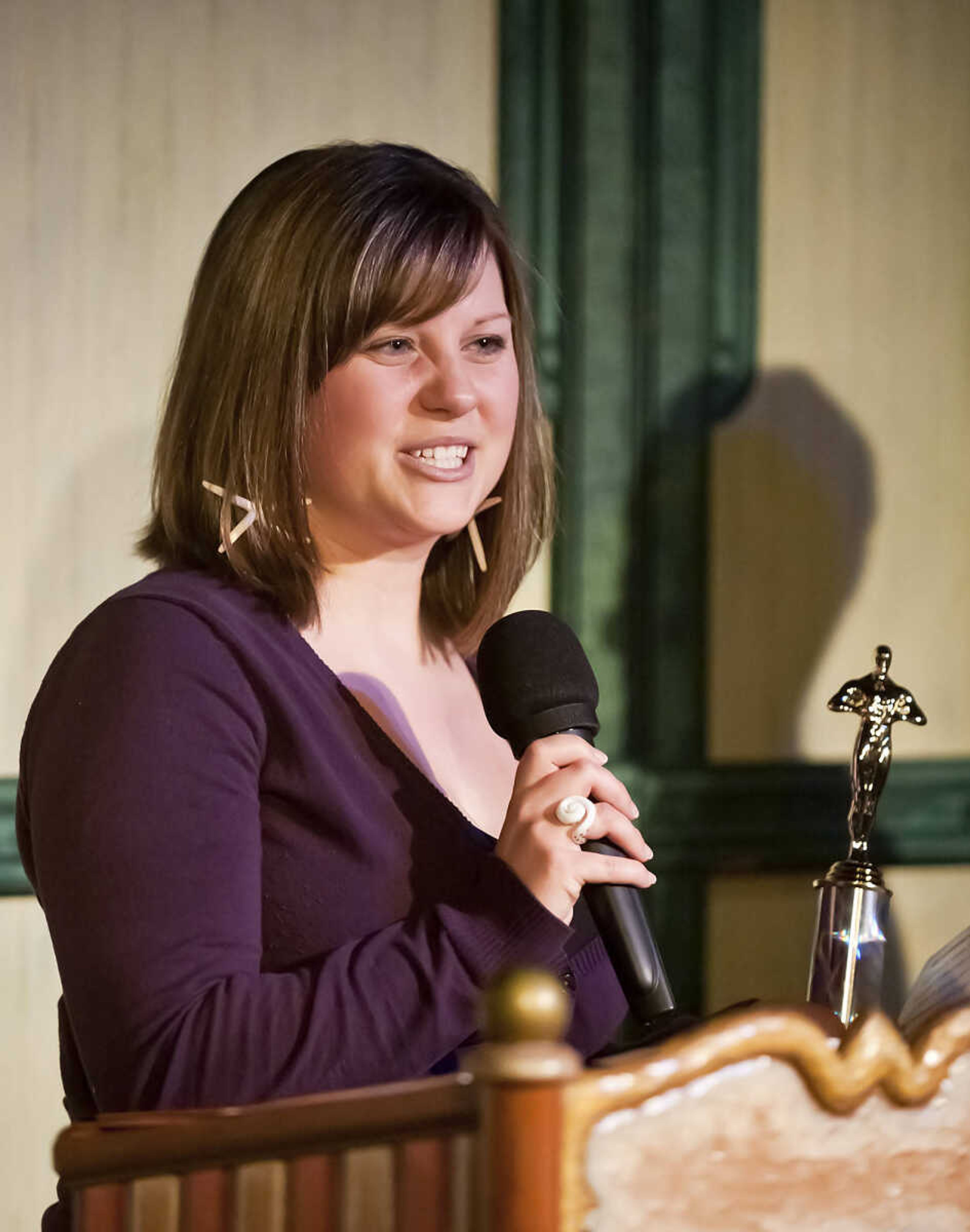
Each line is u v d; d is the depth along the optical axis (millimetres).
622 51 10484
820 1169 3123
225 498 5434
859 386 11094
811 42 10867
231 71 9938
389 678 5777
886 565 11203
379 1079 4570
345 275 5367
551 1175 2725
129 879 4645
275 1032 4543
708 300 10711
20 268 9680
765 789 10906
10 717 9727
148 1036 4543
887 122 11039
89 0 9727
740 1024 3100
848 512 11117
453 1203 3104
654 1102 3035
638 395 10648
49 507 9758
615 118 10500
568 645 5293
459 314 5543
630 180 10555
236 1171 3307
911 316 11156
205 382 5570
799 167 10906
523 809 4797
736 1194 3072
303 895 5133
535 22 10344
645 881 4781
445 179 5680
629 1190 3004
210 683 4973
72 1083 5410
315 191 5492
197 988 4590
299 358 5402
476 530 6285
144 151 9836
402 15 10172
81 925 4664
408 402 5508
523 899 4680
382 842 5215
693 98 10609
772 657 11023
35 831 4910
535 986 2748
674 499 10711
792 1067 3123
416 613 6102
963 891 11281
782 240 10898
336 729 5277
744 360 10805
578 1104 2975
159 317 9875
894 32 11008
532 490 6398
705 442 10758
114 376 9828
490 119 10328
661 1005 4715
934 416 11234
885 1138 3166
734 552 10906
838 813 11047
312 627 5605
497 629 5367
